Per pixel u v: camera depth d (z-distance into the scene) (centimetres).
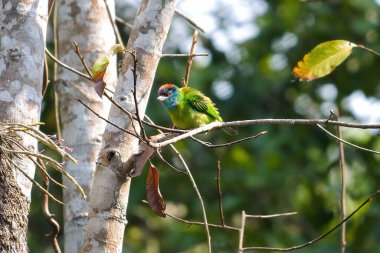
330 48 864
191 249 1571
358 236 1543
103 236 704
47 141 681
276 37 1747
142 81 734
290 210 1658
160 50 748
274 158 1662
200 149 1664
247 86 1703
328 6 1739
